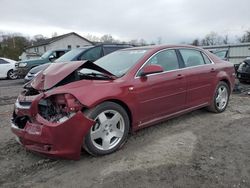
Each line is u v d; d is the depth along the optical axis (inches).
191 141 183.3
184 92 209.5
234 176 137.3
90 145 154.6
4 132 213.5
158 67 182.4
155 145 177.2
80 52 412.2
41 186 133.7
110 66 193.0
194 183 131.6
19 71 552.7
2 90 460.4
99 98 153.9
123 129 169.5
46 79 161.0
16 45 2618.1
